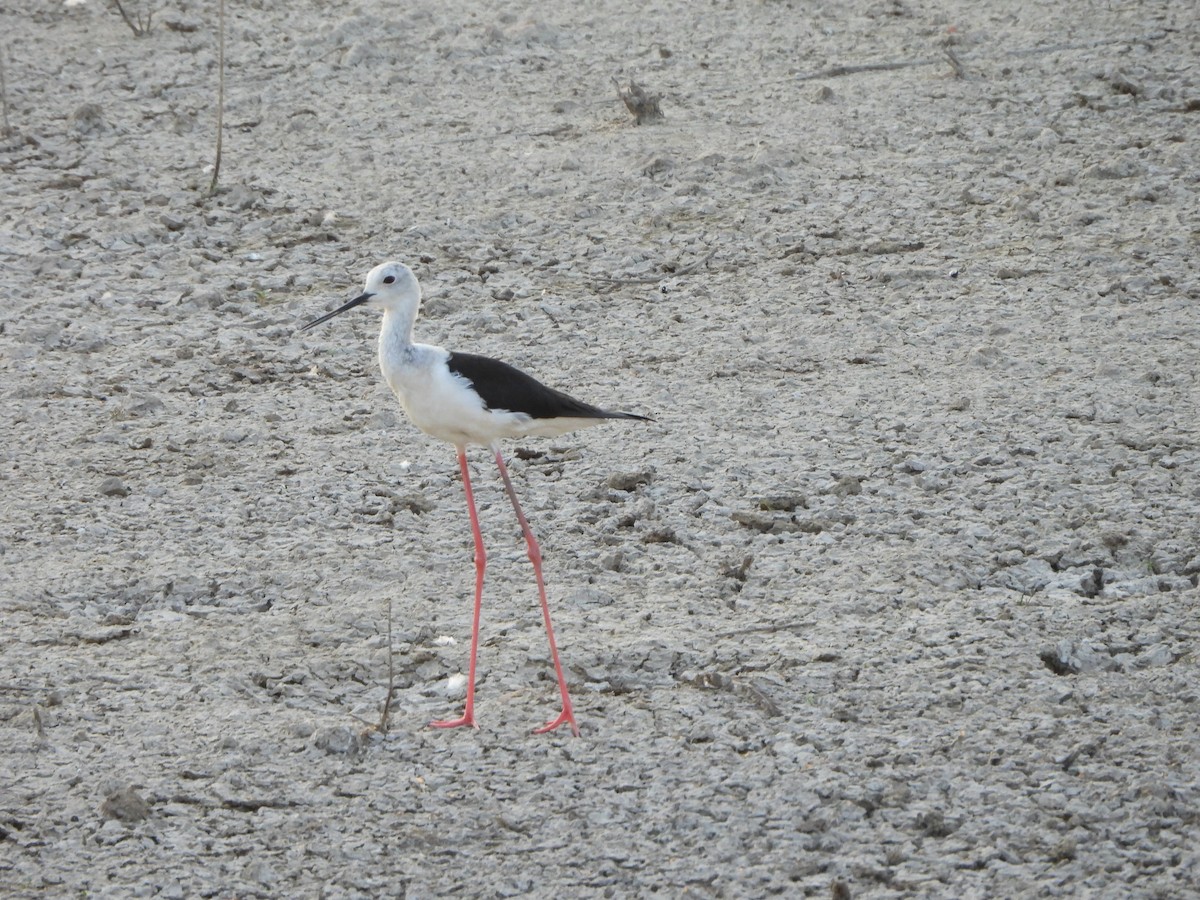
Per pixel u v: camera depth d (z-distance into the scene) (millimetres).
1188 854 7562
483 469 12094
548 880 7562
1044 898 7301
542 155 18562
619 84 20688
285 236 16656
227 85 21062
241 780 8344
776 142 18625
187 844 7863
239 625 9945
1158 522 10906
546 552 10852
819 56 21469
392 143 19078
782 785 8195
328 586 10414
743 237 16453
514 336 14344
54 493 11680
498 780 8328
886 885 7465
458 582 10477
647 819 7980
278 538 11047
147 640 9758
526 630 9859
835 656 9398
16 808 8109
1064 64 20641
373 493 11719
